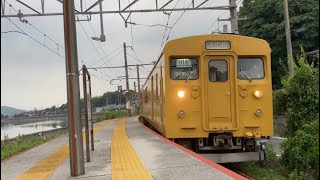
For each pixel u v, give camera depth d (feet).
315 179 39.83
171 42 41.32
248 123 40.96
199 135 40.81
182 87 41.11
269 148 48.34
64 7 27.53
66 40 27.48
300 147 43.19
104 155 39.01
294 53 103.30
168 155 34.35
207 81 41.16
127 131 73.00
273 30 108.37
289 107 51.80
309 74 50.52
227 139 40.86
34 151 49.29
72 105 27.76
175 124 41.01
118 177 25.85
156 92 53.88
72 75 27.53
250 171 43.06
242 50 41.52
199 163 29.22
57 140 66.08
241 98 41.11
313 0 105.19
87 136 35.29
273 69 111.14
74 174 27.81
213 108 41.04
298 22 101.91
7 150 49.78
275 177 40.81
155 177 25.17
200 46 41.22
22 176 29.25
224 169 25.99
